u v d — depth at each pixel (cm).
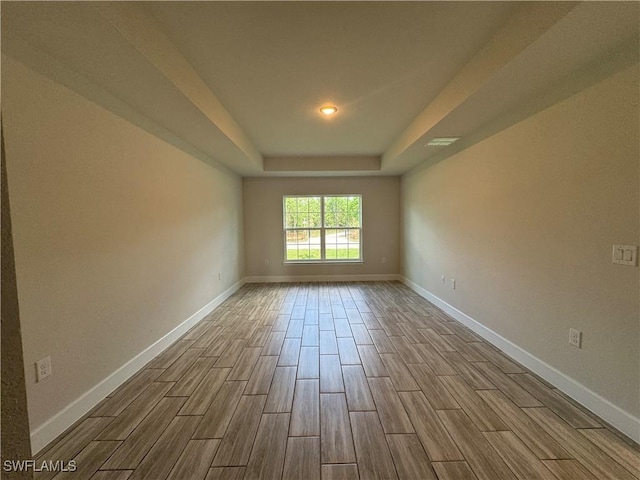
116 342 220
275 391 212
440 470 142
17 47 148
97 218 202
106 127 211
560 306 208
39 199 160
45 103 163
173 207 308
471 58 214
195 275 363
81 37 148
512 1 158
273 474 141
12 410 63
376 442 161
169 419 182
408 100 287
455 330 329
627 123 160
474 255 320
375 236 611
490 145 284
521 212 245
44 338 163
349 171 546
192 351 283
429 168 443
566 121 198
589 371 186
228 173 498
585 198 186
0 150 60
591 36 152
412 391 210
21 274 151
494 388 212
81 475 141
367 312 400
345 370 242
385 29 180
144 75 186
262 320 371
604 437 163
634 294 160
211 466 146
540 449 155
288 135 399
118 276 223
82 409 186
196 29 179
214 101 272
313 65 221
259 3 157
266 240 608
